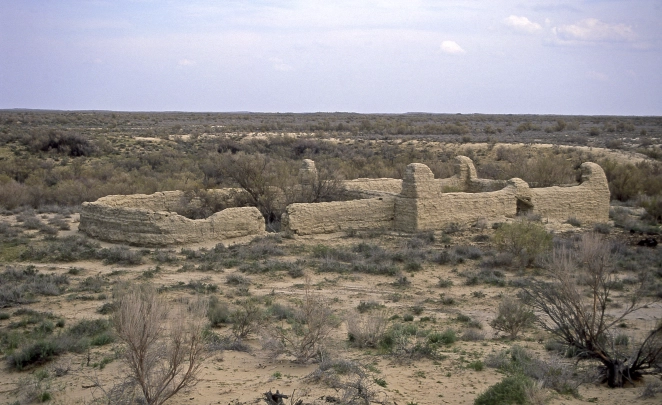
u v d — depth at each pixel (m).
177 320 8.38
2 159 48.44
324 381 8.38
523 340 11.41
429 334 11.37
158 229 20.47
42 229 23.05
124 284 15.45
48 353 10.09
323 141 64.69
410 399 7.76
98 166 46.78
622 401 7.66
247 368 9.25
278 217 26.83
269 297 14.75
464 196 24.88
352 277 17.19
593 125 109.81
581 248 9.98
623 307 13.95
